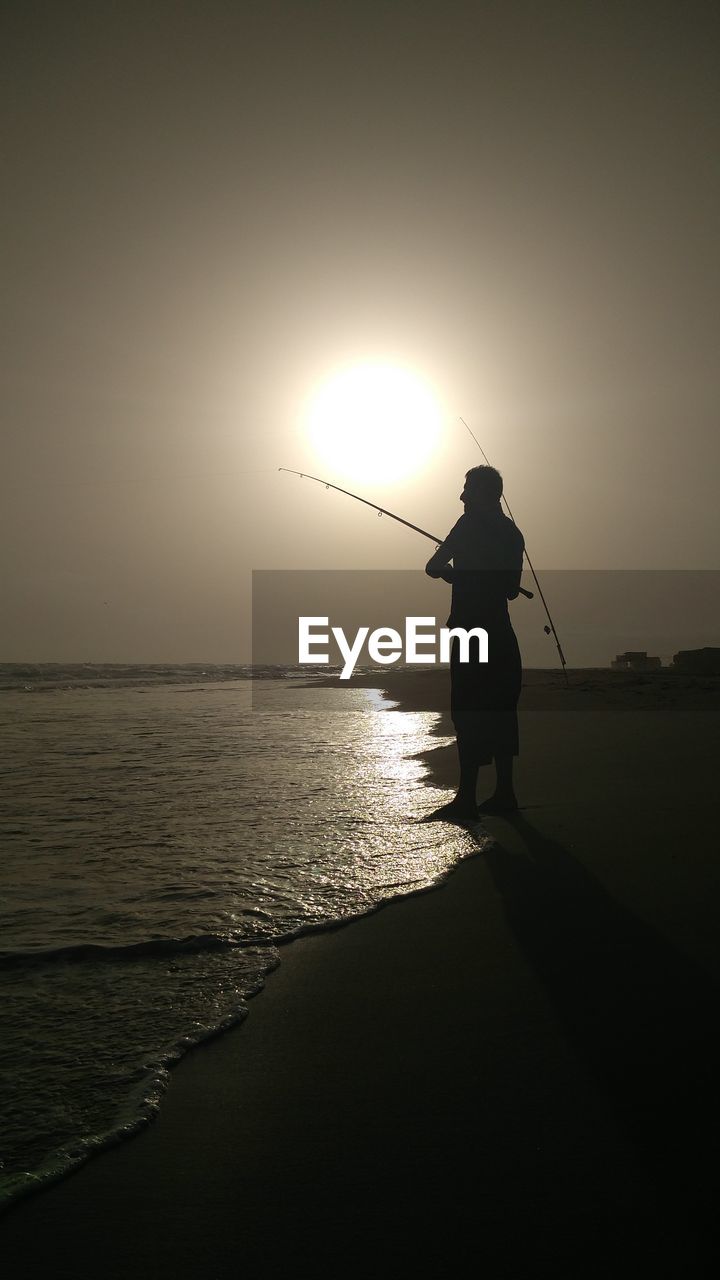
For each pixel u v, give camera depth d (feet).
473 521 13.20
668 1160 4.13
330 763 18.60
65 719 30.63
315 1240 3.65
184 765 18.33
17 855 10.29
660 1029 5.53
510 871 9.38
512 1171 4.08
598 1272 3.43
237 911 8.16
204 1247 3.62
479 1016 5.83
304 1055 5.33
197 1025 5.74
